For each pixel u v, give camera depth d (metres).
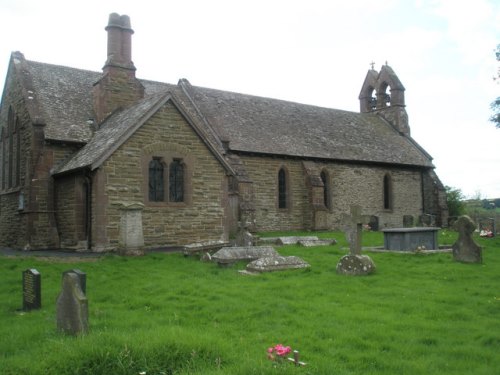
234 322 8.67
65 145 23.31
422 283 12.23
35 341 7.54
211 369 6.18
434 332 8.03
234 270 14.38
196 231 22.00
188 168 21.92
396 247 19.83
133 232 17.67
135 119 20.47
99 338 6.88
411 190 41.16
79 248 20.66
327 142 36.06
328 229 33.75
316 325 8.39
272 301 10.09
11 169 26.30
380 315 9.02
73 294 7.68
